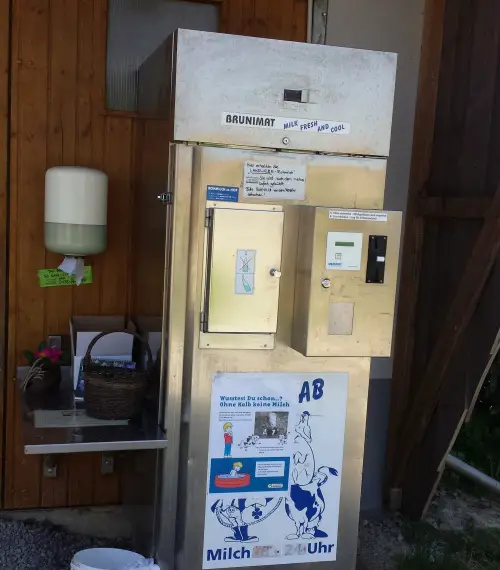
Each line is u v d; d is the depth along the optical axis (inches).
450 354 112.3
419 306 124.6
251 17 112.2
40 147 105.7
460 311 109.7
